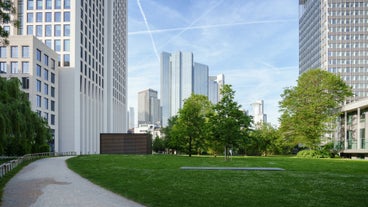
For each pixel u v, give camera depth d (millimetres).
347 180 18141
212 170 23281
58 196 13367
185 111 52375
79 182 17500
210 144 51656
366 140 53906
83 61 78625
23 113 30375
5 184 17047
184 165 28766
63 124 73062
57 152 65375
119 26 117438
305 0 164250
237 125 38219
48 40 75438
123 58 124938
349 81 126875
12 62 61719
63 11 75562
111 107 100125
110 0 103438
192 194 13406
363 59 127375
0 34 13609
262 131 76750
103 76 95000
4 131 21531
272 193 13695
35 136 38406
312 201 12141
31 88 61000
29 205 11727
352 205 11555
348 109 58219
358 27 128750
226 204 11570
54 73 71375
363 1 129125
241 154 77500
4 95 25062
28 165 29141
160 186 15477
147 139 71500
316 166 28391
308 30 154500
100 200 12484
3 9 13375
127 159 38156
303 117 52344
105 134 69312
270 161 36188
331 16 129750
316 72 55500
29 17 76000
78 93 74625
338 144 62219
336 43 128500
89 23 84188
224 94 39344
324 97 53438
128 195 13273
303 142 52094
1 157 40156
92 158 40188
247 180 17734
